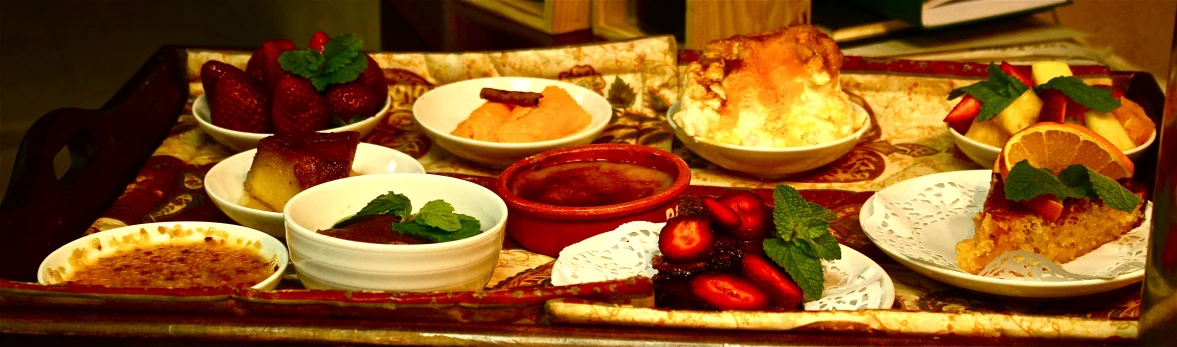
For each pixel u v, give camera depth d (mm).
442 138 1935
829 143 1849
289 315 1271
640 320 1236
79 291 1272
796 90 1910
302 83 1985
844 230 1707
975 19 2635
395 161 1851
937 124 2230
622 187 1665
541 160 1734
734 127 1901
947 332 1224
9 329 1265
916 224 1647
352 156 1721
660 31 2902
